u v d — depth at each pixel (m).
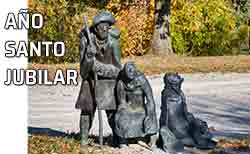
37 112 16.91
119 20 35.00
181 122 11.35
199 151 11.15
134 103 10.73
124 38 34.12
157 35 34.69
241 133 13.62
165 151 10.80
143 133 10.70
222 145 11.69
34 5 29.45
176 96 11.38
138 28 35.09
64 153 10.05
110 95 10.75
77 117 15.92
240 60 32.78
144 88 10.73
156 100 19.55
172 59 32.75
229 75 27.64
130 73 10.60
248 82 25.28
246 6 50.50
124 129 10.59
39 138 11.17
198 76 27.19
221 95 21.30
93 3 35.03
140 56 34.47
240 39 38.94
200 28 37.00
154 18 34.88
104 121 15.02
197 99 20.22
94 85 10.74
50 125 14.32
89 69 10.65
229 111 17.58
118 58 10.80
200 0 37.41
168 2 34.72
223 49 38.06
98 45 10.66
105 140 11.35
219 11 37.88
